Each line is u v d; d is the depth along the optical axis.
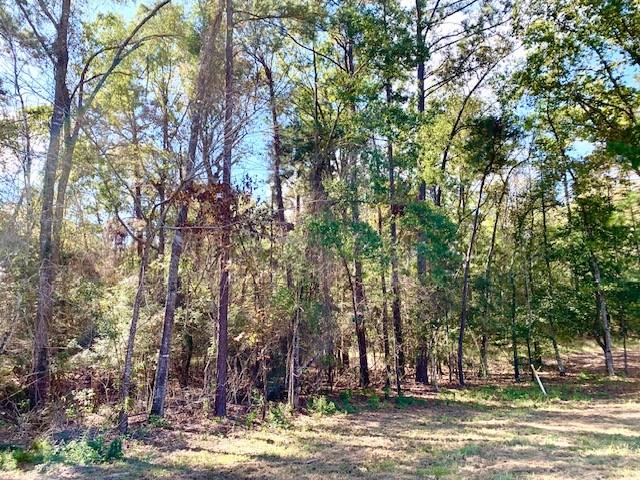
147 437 10.85
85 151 12.88
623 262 22.52
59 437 10.41
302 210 15.96
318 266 14.56
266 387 14.04
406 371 22.91
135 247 17.88
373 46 15.50
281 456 9.40
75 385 14.14
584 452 9.01
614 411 15.24
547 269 25.03
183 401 14.79
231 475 8.06
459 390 19.89
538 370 27.58
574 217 22.84
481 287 23.17
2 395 12.10
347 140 16.23
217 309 15.14
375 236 14.90
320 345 14.95
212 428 11.94
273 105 13.88
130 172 12.46
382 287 18.17
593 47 17.30
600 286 22.05
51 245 12.99
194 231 12.81
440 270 18.30
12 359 12.05
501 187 25.73
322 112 18.44
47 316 12.39
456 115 23.69
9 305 11.70
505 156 22.42
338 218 15.25
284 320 14.27
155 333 14.93
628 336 27.27
